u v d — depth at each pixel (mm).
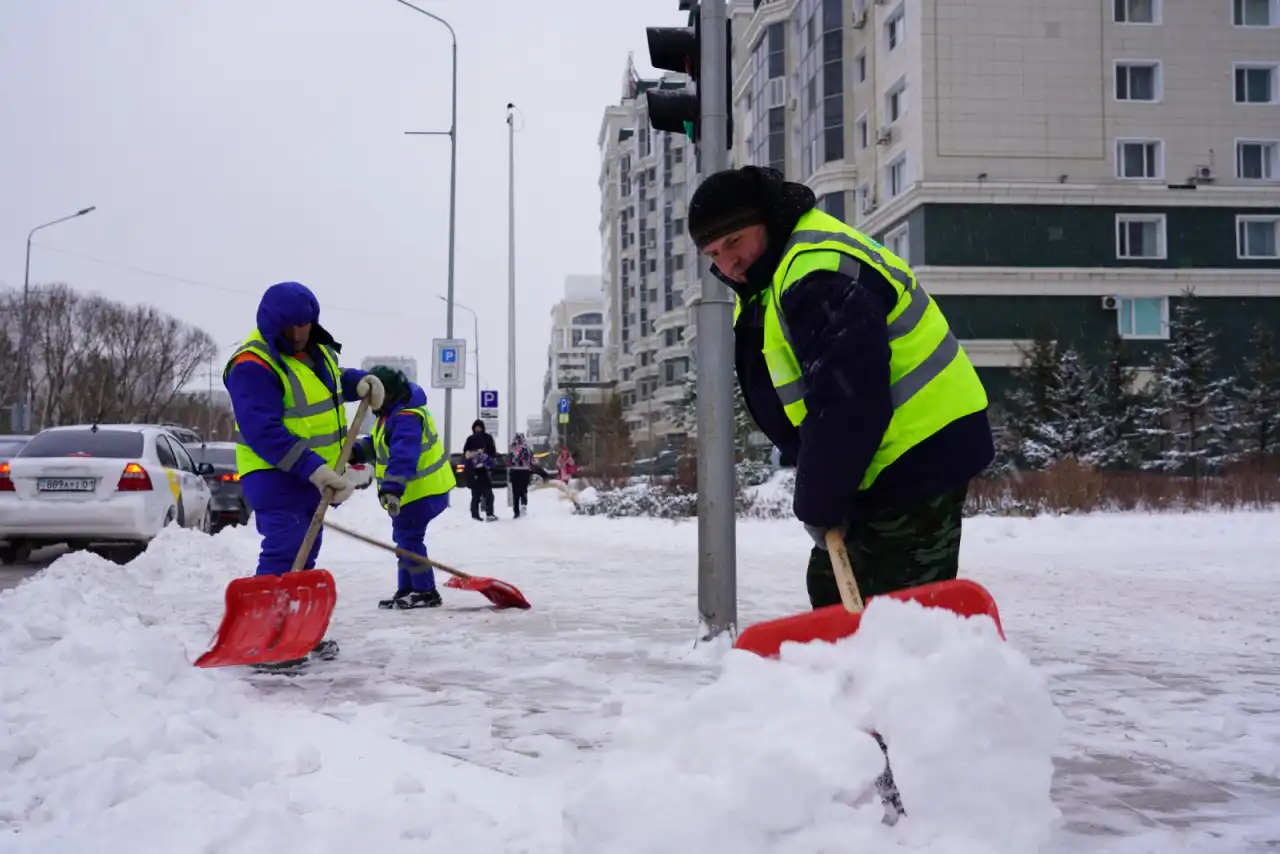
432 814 3070
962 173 33344
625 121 96562
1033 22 33656
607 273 104688
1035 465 27469
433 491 8094
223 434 94688
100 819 2930
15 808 3084
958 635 2482
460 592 9133
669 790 2285
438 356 26719
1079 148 33875
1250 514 19172
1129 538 15117
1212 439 29906
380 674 5375
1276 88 34781
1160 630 6965
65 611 5836
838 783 2252
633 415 85312
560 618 7480
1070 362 29266
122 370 68062
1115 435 28891
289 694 4902
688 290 63844
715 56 6117
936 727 2330
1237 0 34750
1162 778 3643
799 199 3123
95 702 4094
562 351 149500
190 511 13734
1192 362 30375
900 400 2996
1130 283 33938
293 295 5680
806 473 2865
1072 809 3307
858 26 37875
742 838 2205
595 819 2277
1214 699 4867
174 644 5277
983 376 33188
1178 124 34375
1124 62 34156
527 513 23609
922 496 3020
